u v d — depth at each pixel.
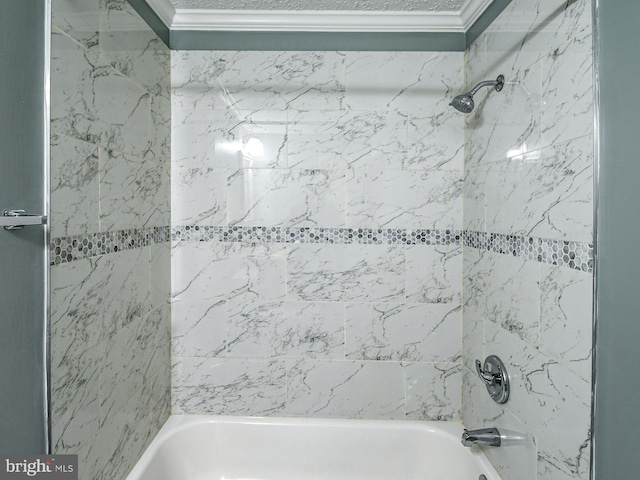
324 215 1.79
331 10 1.71
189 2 1.67
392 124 1.78
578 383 0.98
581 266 0.97
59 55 0.98
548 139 1.11
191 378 1.82
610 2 0.87
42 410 0.93
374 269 1.80
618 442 0.88
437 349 1.80
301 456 1.79
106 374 1.25
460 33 1.77
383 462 1.77
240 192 1.79
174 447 1.70
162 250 1.71
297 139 1.78
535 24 1.18
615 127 0.88
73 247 1.06
